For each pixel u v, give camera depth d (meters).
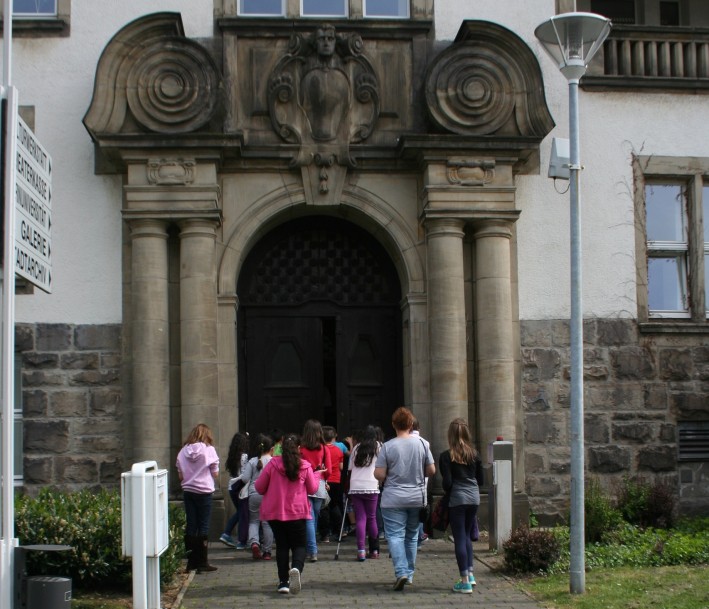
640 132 14.79
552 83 14.66
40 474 13.42
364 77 13.98
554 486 13.99
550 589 9.29
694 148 14.88
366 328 14.81
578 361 9.30
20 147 5.95
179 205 13.30
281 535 9.42
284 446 9.47
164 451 13.14
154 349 13.16
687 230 14.96
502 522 11.73
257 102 13.95
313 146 13.91
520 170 14.41
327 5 14.59
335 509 13.17
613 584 9.37
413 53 14.21
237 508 12.50
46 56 14.05
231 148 13.37
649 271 14.95
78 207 13.83
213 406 13.23
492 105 13.80
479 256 13.82
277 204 13.94
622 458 14.25
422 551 12.10
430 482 13.40
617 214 14.62
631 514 13.46
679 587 9.14
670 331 14.50
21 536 9.02
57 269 13.73
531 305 14.27
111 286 13.73
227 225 13.88
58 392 13.55
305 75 13.91
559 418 14.12
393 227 14.06
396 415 9.72
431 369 13.65
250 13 14.48
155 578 7.61
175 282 13.62
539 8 14.67
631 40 14.93
